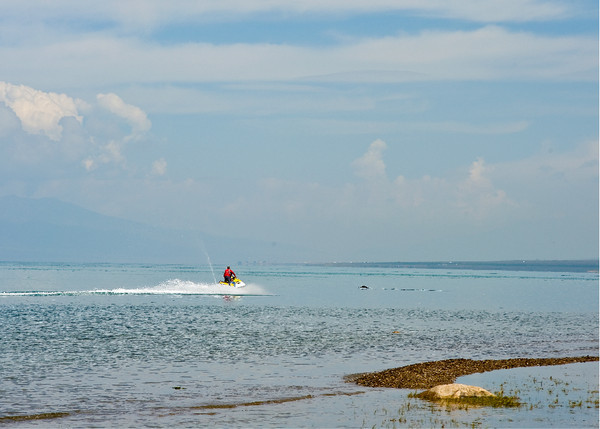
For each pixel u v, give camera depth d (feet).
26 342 178.91
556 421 98.94
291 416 101.45
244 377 131.85
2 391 115.85
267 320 255.91
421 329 230.27
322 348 174.60
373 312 307.78
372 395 116.37
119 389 119.24
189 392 117.60
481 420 99.30
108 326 224.53
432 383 127.03
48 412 102.47
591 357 162.91
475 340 200.64
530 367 146.72
